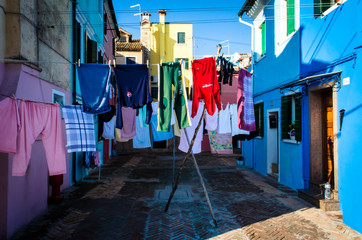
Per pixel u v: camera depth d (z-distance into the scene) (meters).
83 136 5.81
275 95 10.11
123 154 21.14
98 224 5.62
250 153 13.83
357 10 5.39
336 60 6.17
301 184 8.01
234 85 21.89
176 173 12.14
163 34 24.88
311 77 6.41
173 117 7.12
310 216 6.02
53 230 5.25
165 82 5.59
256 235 5.08
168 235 5.11
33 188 5.75
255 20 12.75
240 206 6.90
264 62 11.45
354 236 4.96
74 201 7.32
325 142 7.34
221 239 4.93
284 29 9.54
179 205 7.04
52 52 7.13
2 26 5.02
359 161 5.18
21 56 5.20
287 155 9.02
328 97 7.23
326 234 5.07
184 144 7.43
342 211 5.73
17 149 4.20
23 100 4.27
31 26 5.64
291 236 5.01
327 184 6.52
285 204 6.96
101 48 14.79
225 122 9.38
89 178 10.70
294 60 8.44
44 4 6.55
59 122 4.87
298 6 8.30
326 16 6.66
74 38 9.18
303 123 7.85
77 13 9.55
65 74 8.31
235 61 7.34
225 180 10.38
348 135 5.60
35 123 4.51
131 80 5.38
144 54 24.00
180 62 5.60
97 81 5.26
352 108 5.49
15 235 4.98
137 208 6.77
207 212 6.46
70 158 9.27
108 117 9.34
